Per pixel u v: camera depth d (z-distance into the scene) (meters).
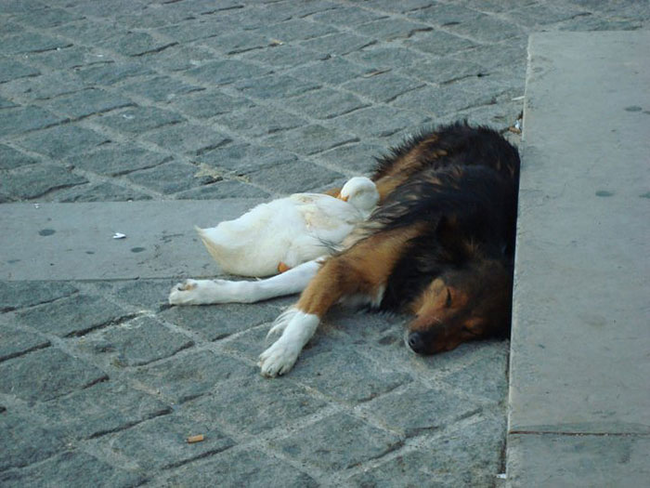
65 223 4.40
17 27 5.78
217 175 4.65
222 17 5.85
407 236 4.00
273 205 4.18
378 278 4.00
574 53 4.72
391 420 3.67
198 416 3.69
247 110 5.04
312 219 4.14
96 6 6.04
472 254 3.92
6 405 3.72
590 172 4.03
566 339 3.50
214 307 4.04
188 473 3.54
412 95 5.11
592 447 3.29
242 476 3.54
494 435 3.62
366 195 4.24
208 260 4.24
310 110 5.03
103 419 3.68
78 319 4.00
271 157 4.75
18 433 3.65
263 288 4.05
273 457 3.58
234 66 5.38
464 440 3.61
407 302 3.99
